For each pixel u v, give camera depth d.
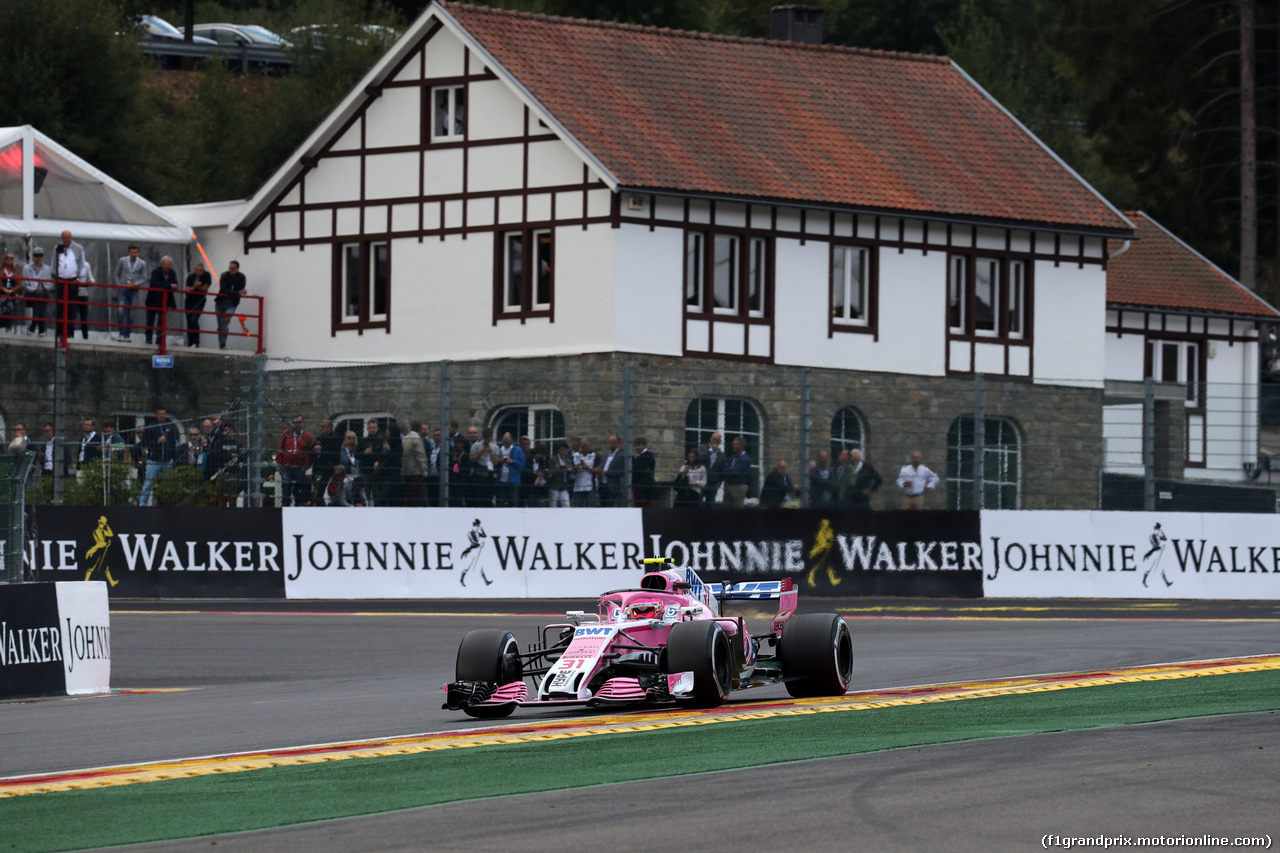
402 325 137.50
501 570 96.56
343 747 43.94
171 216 145.75
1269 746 42.47
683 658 48.84
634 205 126.44
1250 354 171.75
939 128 149.00
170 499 99.75
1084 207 146.88
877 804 35.03
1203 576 100.38
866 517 99.94
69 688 61.25
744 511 98.56
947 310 141.00
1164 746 42.56
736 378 130.00
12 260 125.56
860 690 56.12
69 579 95.19
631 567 96.75
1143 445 105.06
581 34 140.00
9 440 121.50
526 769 39.81
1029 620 85.12
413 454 98.69
